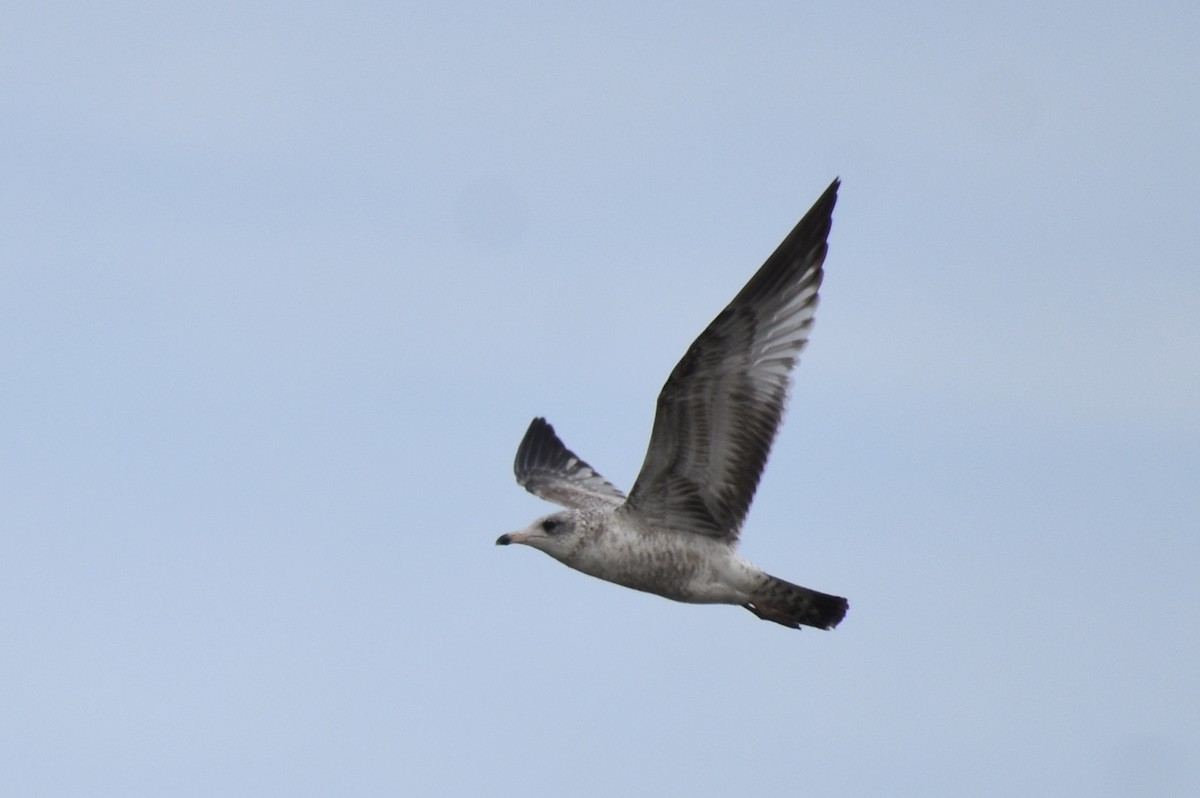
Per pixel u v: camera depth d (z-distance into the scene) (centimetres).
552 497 2188
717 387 1786
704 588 1852
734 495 1822
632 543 1850
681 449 1809
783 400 1792
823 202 1780
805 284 1786
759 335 1780
